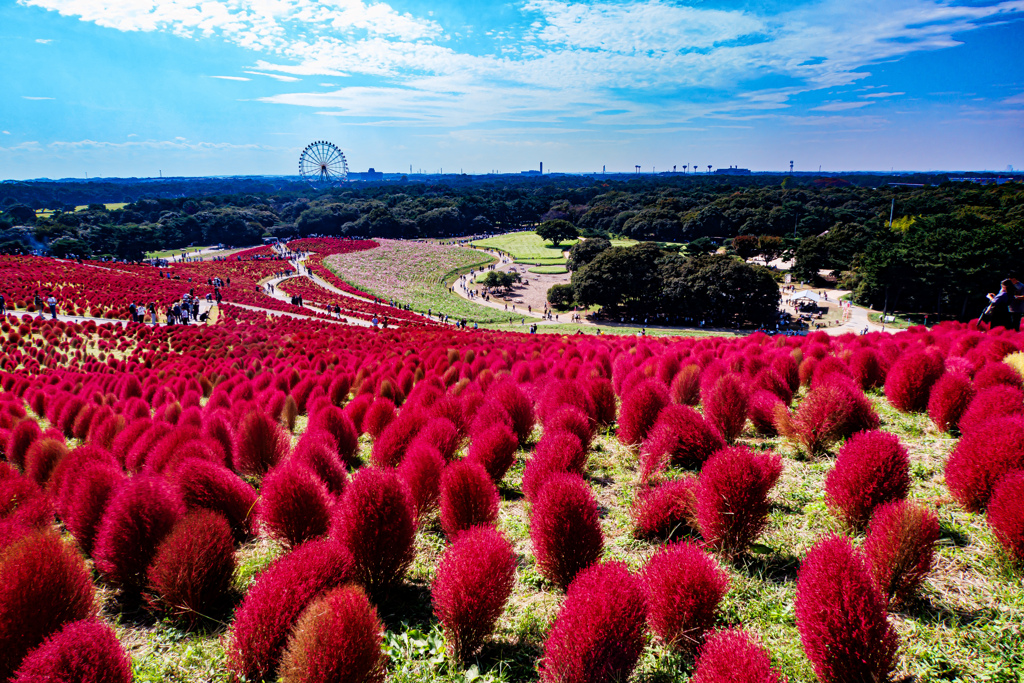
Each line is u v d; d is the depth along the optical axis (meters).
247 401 12.60
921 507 4.51
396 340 30.05
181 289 54.25
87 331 33.09
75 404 12.99
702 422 7.15
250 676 3.97
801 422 7.64
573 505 4.98
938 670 3.73
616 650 3.60
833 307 69.75
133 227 129.00
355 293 80.12
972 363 10.42
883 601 3.66
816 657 3.62
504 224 183.50
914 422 8.62
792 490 6.56
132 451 8.77
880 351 12.86
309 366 21.05
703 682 3.27
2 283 46.31
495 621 4.34
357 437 9.59
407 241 142.00
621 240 141.50
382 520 4.90
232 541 5.11
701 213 136.25
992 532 5.02
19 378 19.66
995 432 5.78
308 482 5.67
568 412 8.18
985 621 4.16
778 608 4.49
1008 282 16.83
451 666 4.18
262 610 3.98
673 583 4.03
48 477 8.38
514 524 6.49
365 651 3.56
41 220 146.25
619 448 8.69
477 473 5.82
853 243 83.94
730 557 5.15
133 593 5.29
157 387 17.02
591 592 3.75
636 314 73.25
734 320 66.69
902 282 61.84
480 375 13.11
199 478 6.20
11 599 4.01
